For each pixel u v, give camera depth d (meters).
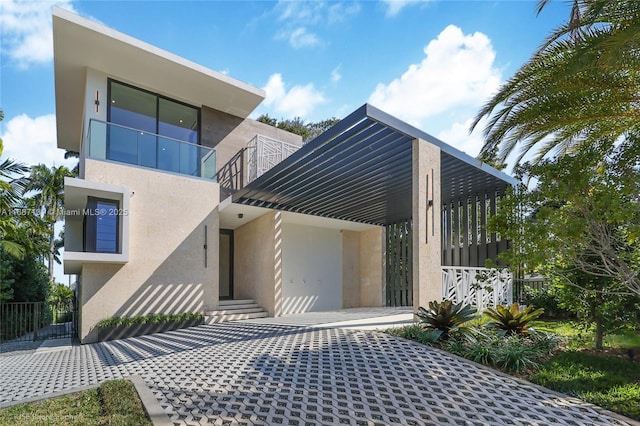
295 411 3.81
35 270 13.27
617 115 5.71
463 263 11.28
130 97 10.80
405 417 3.63
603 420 3.55
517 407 3.81
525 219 5.36
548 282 8.50
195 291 10.26
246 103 12.18
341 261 14.70
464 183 10.09
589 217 4.76
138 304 9.35
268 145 12.67
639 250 5.34
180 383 4.77
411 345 5.60
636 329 6.03
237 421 3.63
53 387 5.19
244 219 12.38
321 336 6.55
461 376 4.53
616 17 4.59
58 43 9.04
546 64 5.56
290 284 12.95
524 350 5.25
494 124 6.62
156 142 10.16
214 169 11.20
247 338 7.18
